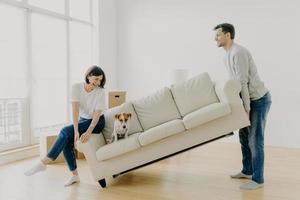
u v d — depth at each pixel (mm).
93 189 2938
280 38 4801
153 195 2764
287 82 4793
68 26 5199
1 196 2725
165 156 2996
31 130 4504
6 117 4230
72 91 3090
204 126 2932
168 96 3445
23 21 4375
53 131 4855
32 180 3207
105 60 5785
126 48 5992
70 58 5293
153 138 2910
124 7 5965
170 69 5281
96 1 5609
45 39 4777
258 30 4926
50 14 4812
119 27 6043
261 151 2922
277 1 4785
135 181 3180
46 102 4828
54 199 2662
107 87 5852
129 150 2934
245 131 3168
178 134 2963
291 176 3285
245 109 2879
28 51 4418
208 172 3477
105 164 2994
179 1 5473
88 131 2982
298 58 4711
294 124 4785
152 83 5797
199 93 3279
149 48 5785
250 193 2791
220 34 2932
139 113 3494
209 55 5297
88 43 5703
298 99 4742
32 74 4516
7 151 4086
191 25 5402
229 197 2697
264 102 2900
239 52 2830
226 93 2889
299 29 4684
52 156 2992
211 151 4512
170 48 5598
